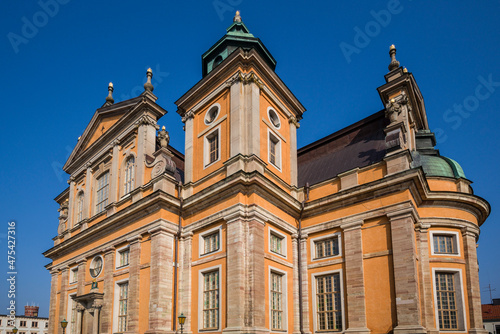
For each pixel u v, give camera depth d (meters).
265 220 22.50
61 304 32.03
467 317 23.12
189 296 23.08
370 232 22.55
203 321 22.12
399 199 21.72
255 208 21.80
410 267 20.22
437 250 24.19
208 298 22.31
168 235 23.94
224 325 20.72
